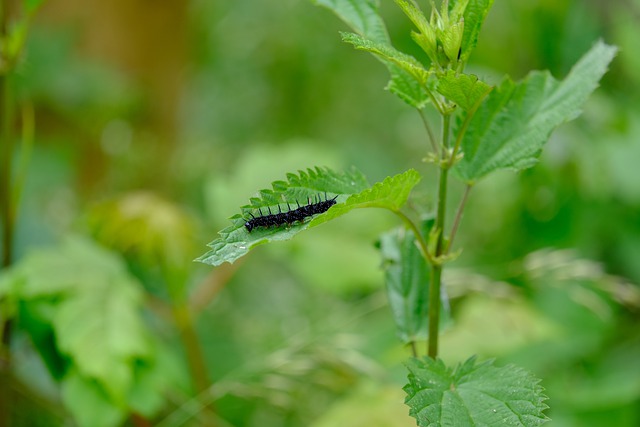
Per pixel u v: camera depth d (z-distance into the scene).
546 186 1.33
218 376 1.19
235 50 2.16
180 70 1.92
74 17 1.79
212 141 1.92
